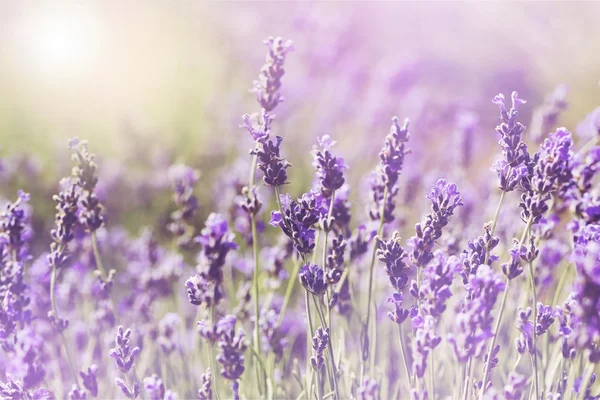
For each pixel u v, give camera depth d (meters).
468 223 1.34
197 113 2.61
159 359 1.22
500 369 1.14
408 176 1.37
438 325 1.17
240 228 1.26
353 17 2.97
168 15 3.09
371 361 1.12
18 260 1.13
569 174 1.08
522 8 3.51
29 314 1.12
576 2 3.57
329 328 1.06
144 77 2.83
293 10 2.89
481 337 1.00
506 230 1.26
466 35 3.36
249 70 2.75
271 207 1.68
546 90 3.09
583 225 1.09
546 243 1.20
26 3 2.76
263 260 1.28
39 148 2.41
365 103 2.29
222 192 1.70
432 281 1.03
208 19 3.07
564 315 1.05
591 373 1.04
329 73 2.54
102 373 1.19
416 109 2.20
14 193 1.84
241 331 1.08
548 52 3.32
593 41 3.41
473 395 1.06
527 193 1.06
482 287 1.01
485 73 3.10
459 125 1.51
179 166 1.30
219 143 2.13
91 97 2.70
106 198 1.84
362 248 1.16
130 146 2.13
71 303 1.27
